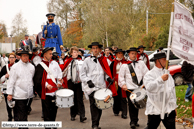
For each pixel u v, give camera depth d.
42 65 5.84
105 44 45.94
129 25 43.69
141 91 5.67
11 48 34.50
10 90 5.56
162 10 33.62
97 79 6.18
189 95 8.28
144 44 30.16
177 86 11.33
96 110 6.07
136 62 6.37
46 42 10.02
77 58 7.83
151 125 4.52
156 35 28.83
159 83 4.14
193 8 26.31
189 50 4.14
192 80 7.95
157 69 4.36
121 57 7.79
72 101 5.73
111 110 8.39
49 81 5.84
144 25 39.47
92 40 45.12
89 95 6.17
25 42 13.32
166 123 4.38
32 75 5.80
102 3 44.31
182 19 4.12
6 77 6.66
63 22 50.34
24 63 5.71
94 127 6.00
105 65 6.25
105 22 43.31
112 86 6.45
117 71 7.69
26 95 5.66
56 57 8.98
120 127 6.43
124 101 7.30
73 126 6.63
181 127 6.18
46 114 5.78
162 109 4.19
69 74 7.46
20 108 5.62
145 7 43.50
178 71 11.62
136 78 6.28
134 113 6.21
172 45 4.12
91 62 6.23
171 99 4.36
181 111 7.42
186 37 4.13
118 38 44.62
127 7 44.34
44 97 5.66
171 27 4.12
